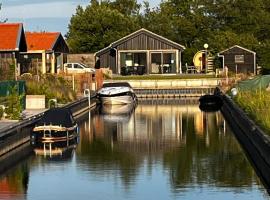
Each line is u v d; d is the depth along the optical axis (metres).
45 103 44.12
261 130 29.12
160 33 103.50
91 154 32.28
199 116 52.69
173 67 81.88
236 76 73.75
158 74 80.88
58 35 71.06
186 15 105.62
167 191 23.77
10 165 29.14
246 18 102.12
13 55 55.41
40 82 48.72
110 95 60.88
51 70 67.94
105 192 23.78
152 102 69.44
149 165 29.09
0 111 34.97
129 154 32.34
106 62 83.50
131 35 81.31
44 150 33.22
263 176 26.14
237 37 91.81
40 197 23.16
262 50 83.19
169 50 81.56
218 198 22.52
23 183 25.36
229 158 30.58
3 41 55.34
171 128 43.84
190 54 95.75
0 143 29.03
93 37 99.12
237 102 45.69
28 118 35.59
